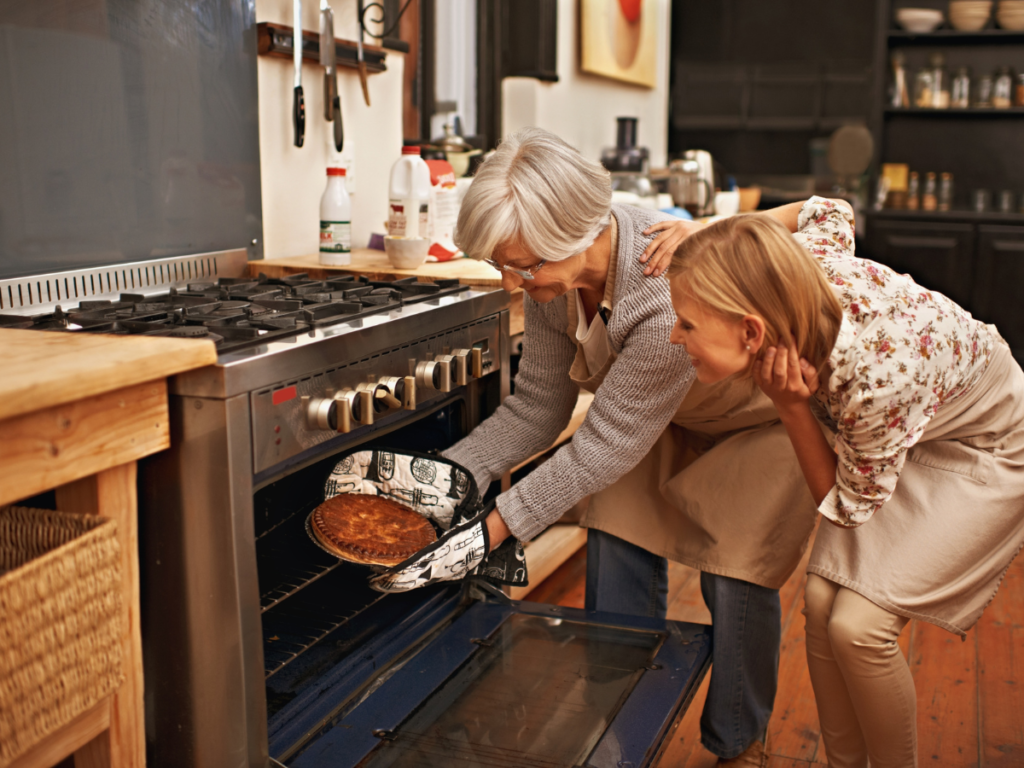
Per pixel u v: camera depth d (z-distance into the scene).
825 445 1.39
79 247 1.72
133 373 1.06
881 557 1.43
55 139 1.66
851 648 1.40
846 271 1.31
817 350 1.24
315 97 2.42
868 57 5.17
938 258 4.88
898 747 1.47
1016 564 2.95
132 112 1.81
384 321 1.50
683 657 1.61
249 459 1.21
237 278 1.95
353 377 1.43
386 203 2.78
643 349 1.49
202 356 1.14
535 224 1.37
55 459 1.02
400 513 1.68
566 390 1.79
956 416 1.43
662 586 1.92
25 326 1.36
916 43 5.10
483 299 1.84
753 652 1.74
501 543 1.71
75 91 1.69
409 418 1.70
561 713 1.44
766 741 1.92
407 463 1.69
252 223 2.19
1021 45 4.94
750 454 1.73
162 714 1.29
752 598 1.72
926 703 2.09
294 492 1.83
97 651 1.09
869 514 1.35
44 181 1.64
